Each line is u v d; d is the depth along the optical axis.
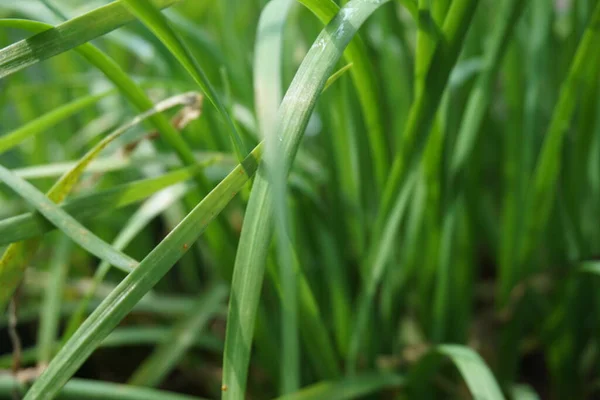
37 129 0.26
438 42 0.24
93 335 0.20
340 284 0.31
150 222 0.49
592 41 0.26
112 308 0.21
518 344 0.34
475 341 0.39
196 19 0.43
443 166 0.29
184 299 0.40
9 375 0.27
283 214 0.18
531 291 0.35
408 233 0.33
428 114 0.25
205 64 0.34
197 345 0.39
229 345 0.21
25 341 0.42
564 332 0.34
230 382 0.21
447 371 0.34
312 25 0.35
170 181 0.25
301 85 0.21
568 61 0.33
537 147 0.36
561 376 0.36
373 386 0.29
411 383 0.30
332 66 0.21
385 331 0.34
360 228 0.33
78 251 0.43
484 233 0.45
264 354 0.30
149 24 0.21
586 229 0.36
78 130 0.48
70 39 0.21
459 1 0.24
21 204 0.38
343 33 0.21
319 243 0.32
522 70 0.33
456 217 0.31
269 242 0.20
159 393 0.27
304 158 0.37
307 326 0.27
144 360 0.44
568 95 0.27
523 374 0.41
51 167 0.28
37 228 0.23
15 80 0.40
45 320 0.32
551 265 0.36
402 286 0.34
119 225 0.43
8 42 0.37
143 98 0.25
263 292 0.31
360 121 0.31
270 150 0.18
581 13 0.32
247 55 0.39
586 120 0.30
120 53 0.44
